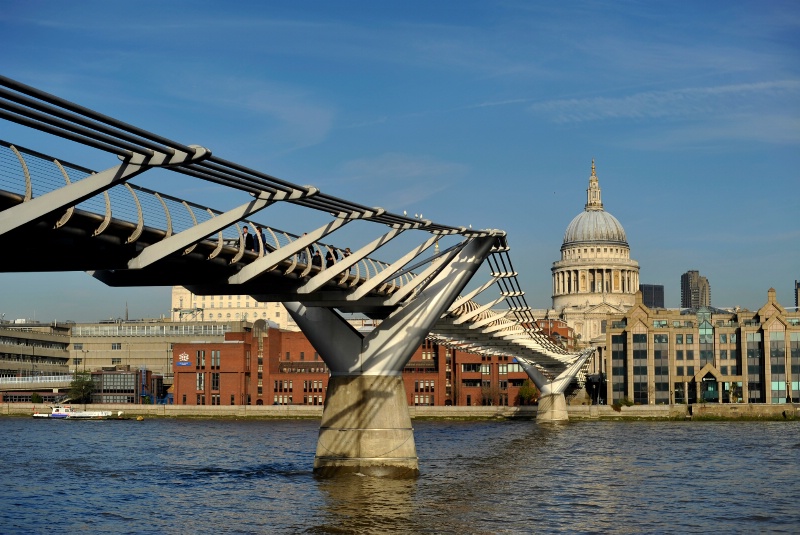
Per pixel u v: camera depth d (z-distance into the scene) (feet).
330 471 223.30
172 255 139.95
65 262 133.59
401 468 222.07
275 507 187.83
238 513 182.29
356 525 168.55
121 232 130.00
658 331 642.63
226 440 398.62
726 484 232.32
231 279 159.53
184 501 199.93
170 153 105.91
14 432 469.16
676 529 170.91
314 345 224.33
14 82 82.89
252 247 165.68
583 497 206.28
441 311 222.48
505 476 243.19
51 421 604.49
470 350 435.12
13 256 127.95
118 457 314.14
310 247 179.63
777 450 334.24
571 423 560.20
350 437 222.28
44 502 203.00
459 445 358.64
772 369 627.87
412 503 191.93
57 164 111.45
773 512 189.37
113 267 133.80
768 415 600.80
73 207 116.67
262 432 464.65
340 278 192.13
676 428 492.13
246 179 125.18
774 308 633.61
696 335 642.22
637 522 176.76
